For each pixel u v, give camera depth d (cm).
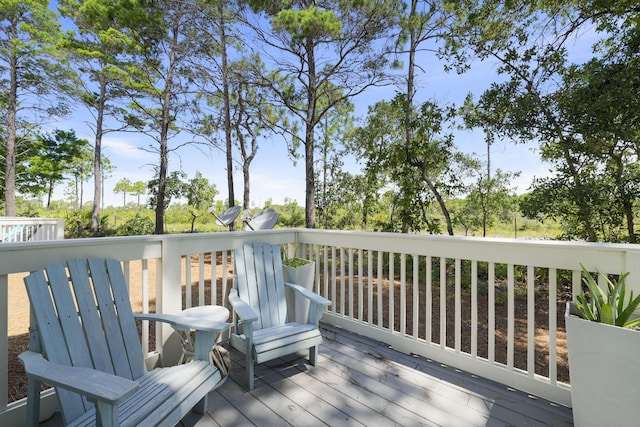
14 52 1195
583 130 431
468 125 593
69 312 140
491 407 171
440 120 595
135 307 383
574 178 464
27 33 1212
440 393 184
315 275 315
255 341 190
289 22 617
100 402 97
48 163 1581
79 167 1878
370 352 241
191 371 150
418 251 233
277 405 173
